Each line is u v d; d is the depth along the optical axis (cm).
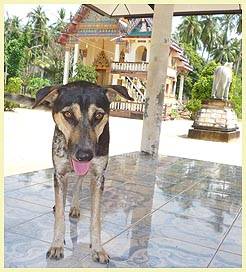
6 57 3234
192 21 4625
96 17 3303
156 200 560
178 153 1171
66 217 448
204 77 3188
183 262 354
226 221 486
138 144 1273
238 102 3488
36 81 3297
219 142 1678
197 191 642
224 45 4769
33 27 4206
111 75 3253
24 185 566
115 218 461
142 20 3172
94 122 321
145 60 3328
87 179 651
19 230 394
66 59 3441
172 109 3216
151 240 400
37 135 1252
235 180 767
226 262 360
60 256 338
